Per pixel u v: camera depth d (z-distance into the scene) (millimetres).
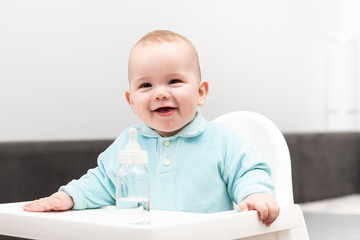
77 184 867
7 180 1458
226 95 2467
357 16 3264
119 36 1983
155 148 921
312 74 3059
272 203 722
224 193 903
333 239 1817
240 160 891
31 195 1508
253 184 822
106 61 1937
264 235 758
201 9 2350
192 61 897
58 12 1798
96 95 1902
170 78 865
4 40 1655
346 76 3117
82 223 634
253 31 2654
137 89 879
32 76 1725
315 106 3080
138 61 869
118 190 676
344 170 2832
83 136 1859
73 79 1837
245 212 696
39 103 1741
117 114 1969
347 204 2586
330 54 3156
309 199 2617
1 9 1650
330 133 2764
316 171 2660
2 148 1455
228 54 2488
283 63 2852
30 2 1723
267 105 2729
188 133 908
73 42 1839
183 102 868
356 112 3188
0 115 1638
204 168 896
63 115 1805
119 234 592
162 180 901
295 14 2953
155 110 881
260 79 2684
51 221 674
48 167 1552
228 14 2498
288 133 2518
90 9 1892
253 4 2662
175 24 2221
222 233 647
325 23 3184
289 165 1018
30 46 1721
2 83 1647
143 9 2080
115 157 920
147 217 661
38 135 1736
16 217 718
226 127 937
